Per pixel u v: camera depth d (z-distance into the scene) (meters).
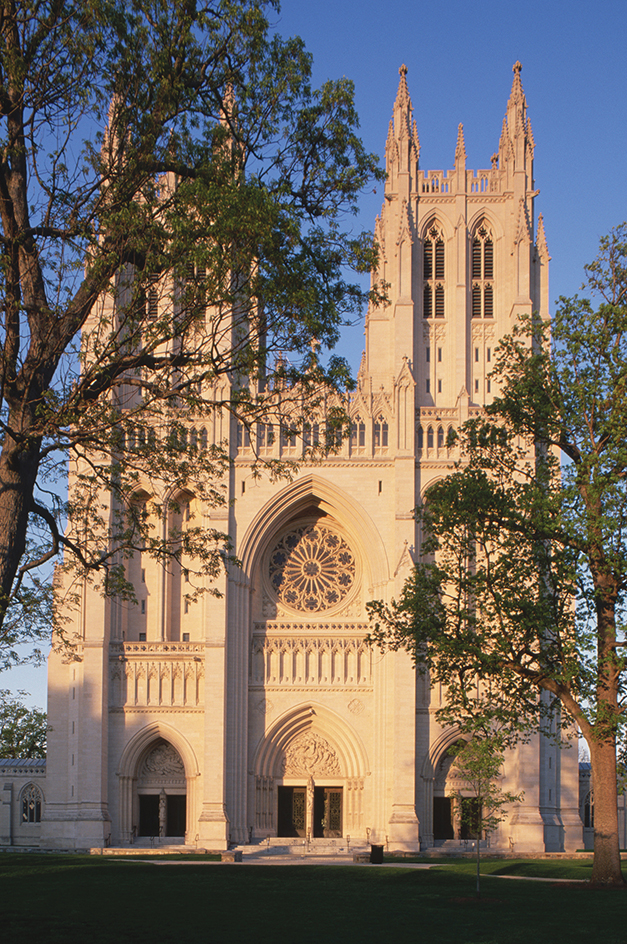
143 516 48.53
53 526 43.94
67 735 102.50
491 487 59.25
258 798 103.00
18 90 38.69
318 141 45.47
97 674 100.56
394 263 110.88
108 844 98.44
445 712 60.09
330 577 108.19
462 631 59.31
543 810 101.12
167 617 104.88
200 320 43.06
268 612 106.94
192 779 100.94
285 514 106.31
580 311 58.66
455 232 112.75
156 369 43.62
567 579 56.03
